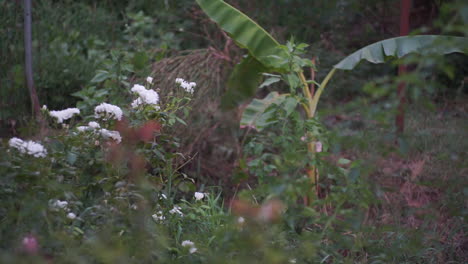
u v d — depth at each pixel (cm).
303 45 441
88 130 339
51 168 313
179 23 834
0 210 279
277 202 285
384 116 260
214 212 407
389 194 453
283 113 441
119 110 348
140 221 296
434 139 581
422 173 498
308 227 382
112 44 739
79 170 325
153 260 287
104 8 838
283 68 479
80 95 501
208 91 571
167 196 374
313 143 422
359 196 299
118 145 343
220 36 776
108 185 317
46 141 334
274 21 820
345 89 770
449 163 480
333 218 296
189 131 533
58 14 757
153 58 679
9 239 265
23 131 355
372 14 898
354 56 470
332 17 860
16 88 585
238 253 296
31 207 267
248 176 494
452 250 390
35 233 264
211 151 561
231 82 550
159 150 367
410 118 664
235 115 576
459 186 357
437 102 736
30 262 243
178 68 567
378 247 354
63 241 263
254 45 486
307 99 451
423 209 359
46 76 615
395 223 400
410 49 460
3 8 650
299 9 846
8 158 298
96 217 298
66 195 285
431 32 823
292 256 292
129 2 862
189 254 309
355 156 496
